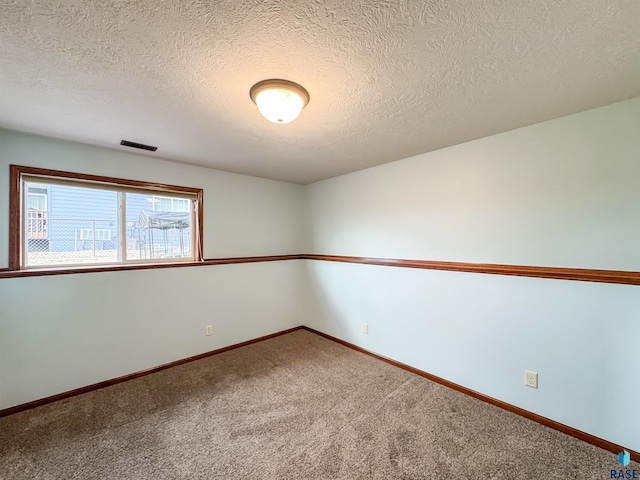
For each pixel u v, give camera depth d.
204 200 3.06
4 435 1.71
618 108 1.63
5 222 2.01
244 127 1.96
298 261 3.85
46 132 2.04
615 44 1.13
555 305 1.78
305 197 4.02
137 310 2.50
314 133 2.08
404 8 0.95
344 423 1.83
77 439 1.68
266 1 0.91
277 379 2.43
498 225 2.12
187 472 1.45
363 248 3.19
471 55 1.20
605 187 1.68
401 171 2.78
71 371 2.18
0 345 1.91
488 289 2.08
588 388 1.66
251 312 3.34
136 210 2.68
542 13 0.97
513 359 1.95
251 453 1.57
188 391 2.24
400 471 1.45
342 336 3.28
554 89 1.49
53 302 2.11
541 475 1.42
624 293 1.54
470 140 2.25
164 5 0.93
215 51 1.17
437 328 2.38
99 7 0.93
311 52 1.17
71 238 2.34
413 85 1.44
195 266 2.88
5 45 1.11
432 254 2.54
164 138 2.17
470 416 1.90
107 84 1.41
